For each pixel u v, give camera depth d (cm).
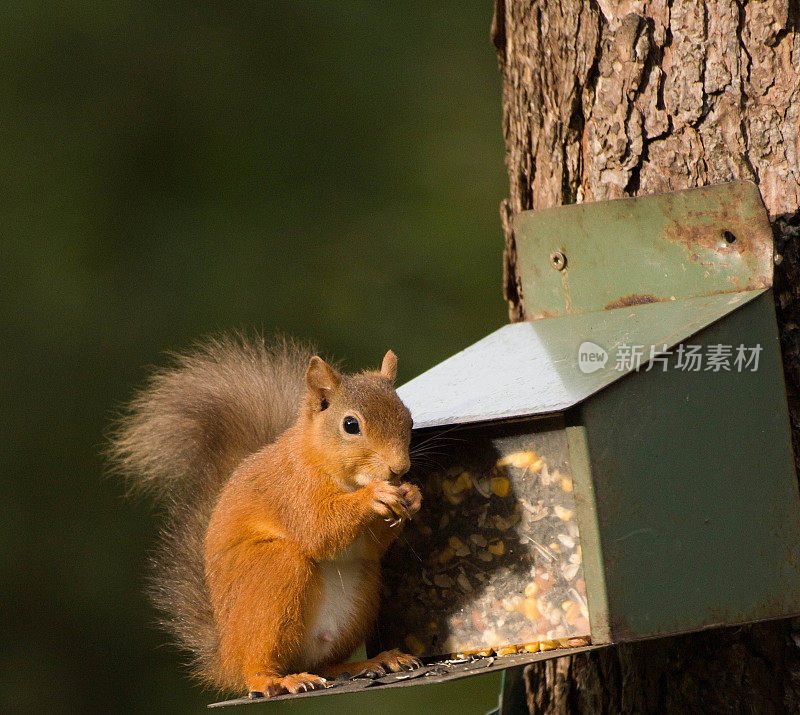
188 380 980
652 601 670
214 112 2086
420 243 1983
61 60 2072
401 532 771
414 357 1883
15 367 1847
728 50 818
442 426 713
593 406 666
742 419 723
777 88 809
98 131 2034
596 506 657
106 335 1889
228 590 773
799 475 780
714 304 748
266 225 1995
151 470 962
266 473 786
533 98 923
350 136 2091
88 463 1823
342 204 2034
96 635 1742
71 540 1775
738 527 710
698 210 777
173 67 2097
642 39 841
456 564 754
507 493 736
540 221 841
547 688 909
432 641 762
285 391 962
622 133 852
